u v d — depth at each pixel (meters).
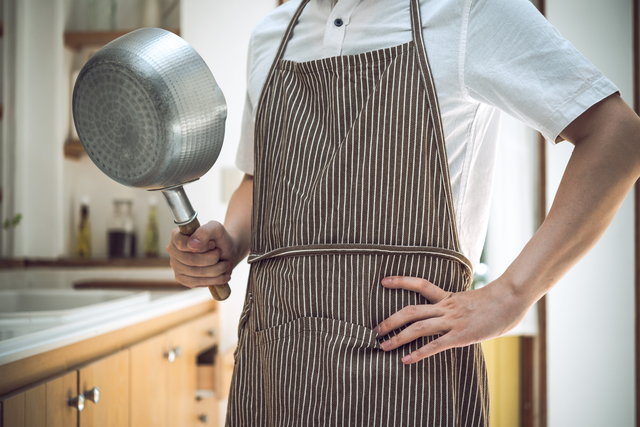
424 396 0.70
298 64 0.82
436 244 0.73
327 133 0.78
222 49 2.70
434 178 0.73
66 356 1.19
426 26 0.75
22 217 2.58
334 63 0.77
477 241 0.82
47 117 2.62
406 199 0.73
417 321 0.70
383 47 0.77
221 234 0.85
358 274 0.73
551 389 2.88
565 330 2.88
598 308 2.86
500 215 2.87
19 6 2.59
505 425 3.00
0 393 0.98
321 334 0.73
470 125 0.76
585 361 2.86
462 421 0.74
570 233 0.66
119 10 2.79
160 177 0.70
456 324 0.68
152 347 1.60
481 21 0.71
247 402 0.82
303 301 0.75
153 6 2.77
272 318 0.79
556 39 0.69
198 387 2.13
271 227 0.81
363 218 0.74
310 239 0.75
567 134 0.70
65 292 2.02
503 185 2.87
